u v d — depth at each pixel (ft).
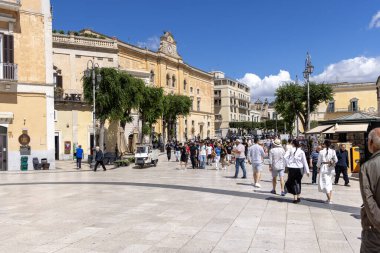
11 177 73.26
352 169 66.59
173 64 232.53
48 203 40.81
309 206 37.81
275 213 34.24
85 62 148.56
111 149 146.51
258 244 24.30
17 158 89.76
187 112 207.51
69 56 144.56
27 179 69.00
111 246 23.91
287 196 44.34
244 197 43.62
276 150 45.44
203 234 26.81
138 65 199.41
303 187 53.21
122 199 42.78
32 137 91.91
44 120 93.61
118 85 112.47
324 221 30.99
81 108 135.13
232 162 106.52
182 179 64.44
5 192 51.01
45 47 94.58
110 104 111.96
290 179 39.52
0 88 87.86
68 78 143.84
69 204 39.86
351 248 23.54
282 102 183.83
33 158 91.56
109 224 30.04
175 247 23.63
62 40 142.82
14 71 89.25
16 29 90.58
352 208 36.76
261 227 28.89
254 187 52.60
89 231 27.78
